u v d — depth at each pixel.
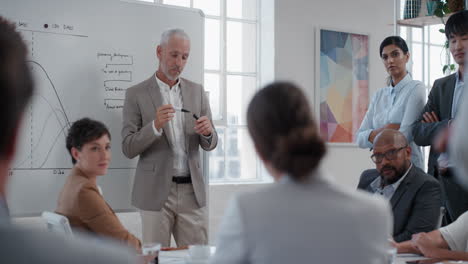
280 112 0.97
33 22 3.15
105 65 3.38
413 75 5.37
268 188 0.97
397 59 3.36
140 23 3.51
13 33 0.50
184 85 3.13
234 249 0.94
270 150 0.98
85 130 2.12
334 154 4.88
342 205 0.94
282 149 0.95
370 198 0.99
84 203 2.00
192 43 3.70
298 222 0.92
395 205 2.53
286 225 0.92
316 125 1.00
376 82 5.14
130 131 2.98
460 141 0.87
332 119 4.88
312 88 4.79
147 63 3.52
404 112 3.32
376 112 3.53
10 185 3.04
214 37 4.55
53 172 3.18
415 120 3.23
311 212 0.92
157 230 2.94
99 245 0.48
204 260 1.61
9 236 0.44
